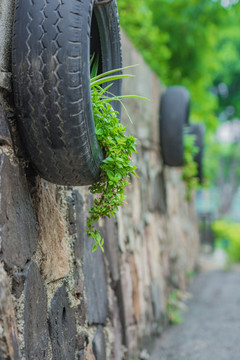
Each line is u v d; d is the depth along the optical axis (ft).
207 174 29.73
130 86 16.40
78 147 8.50
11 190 8.39
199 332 18.76
